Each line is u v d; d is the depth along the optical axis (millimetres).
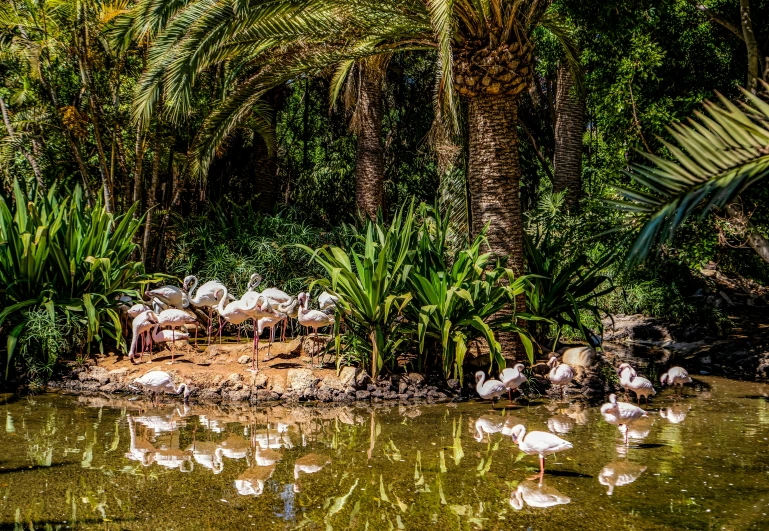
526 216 15188
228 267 12078
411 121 20969
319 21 9781
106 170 11109
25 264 9039
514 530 4293
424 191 20844
